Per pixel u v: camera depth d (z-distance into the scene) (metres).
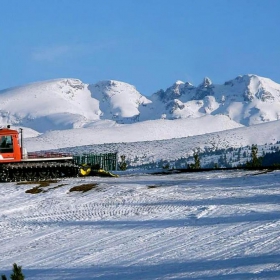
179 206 42.44
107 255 30.27
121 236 34.50
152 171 69.38
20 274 19.06
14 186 54.09
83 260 29.75
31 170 59.97
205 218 37.62
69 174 61.78
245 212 38.50
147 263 27.95
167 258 28.52
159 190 49.31
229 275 24.62
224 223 35.53
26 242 35.41
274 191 45.91
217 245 30.11
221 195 45.69
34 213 44.16
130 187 51.22
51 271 28.28
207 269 25.86
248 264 26.06
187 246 30.53
